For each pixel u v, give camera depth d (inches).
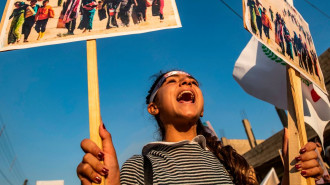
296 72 83.3
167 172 57.9
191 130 73.8
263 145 453.4
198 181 58.8
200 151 66.4
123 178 55.3
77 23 59.6
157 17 61.4
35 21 60.1
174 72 80.5
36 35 58.6
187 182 57.6
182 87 74.0
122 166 59.0
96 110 50.1
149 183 54.4
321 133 94.6
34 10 61.4
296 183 68.7
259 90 101.6
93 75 53.0
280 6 91.6
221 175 63.5
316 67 98.9
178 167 60.1
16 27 59.5
